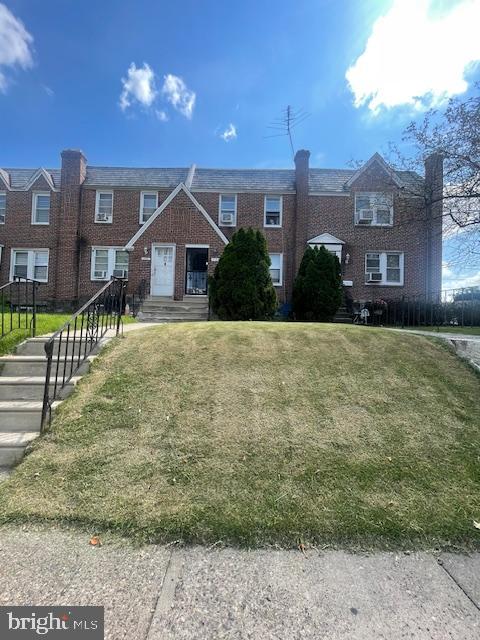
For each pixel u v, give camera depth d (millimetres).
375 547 2393
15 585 2029
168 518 2578
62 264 18109
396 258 17969
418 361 5141
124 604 1923
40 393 4297
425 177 11492
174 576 2125
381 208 17641
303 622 1823
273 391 4285
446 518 2631
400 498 2828
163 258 15555
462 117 9898
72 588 2021
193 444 3391
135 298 14930
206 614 1867
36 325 6316
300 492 2863
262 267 11852
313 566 2225
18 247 18344
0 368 4770
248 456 3254
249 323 7180
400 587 2062
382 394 4301
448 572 2189
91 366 4750
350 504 2748
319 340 5750
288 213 18312
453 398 4293
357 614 1872
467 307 12023
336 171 20031
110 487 2895
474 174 9938
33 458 3246
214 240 15445
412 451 3385
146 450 3320
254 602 1945
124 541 2404
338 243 17656
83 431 3584
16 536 2438
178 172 20094
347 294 16516
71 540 2410
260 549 2361
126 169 20016
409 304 14305
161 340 5668
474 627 1805
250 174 19922
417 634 1757
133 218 18422
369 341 5773
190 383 4418
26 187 18578
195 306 13766
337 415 3883
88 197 18531
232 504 2723
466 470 3168
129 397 4125
